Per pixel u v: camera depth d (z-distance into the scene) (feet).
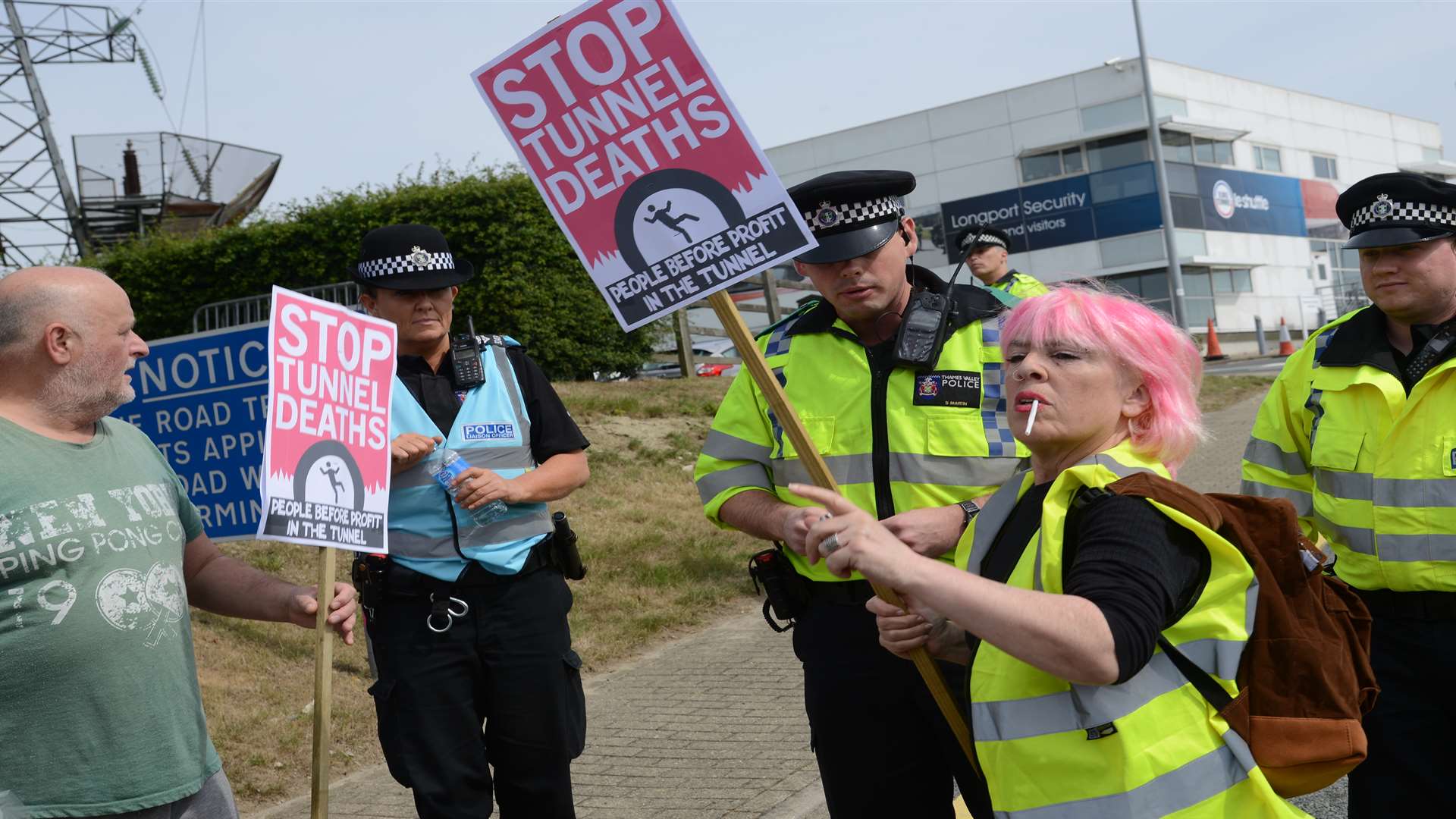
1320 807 13.98
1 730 7.94
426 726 11.38
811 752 16.90
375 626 11.77
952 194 138.62
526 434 12.26
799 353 10.29
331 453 9.75
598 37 8.39
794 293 110.83
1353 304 144.36
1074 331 6.86
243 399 14.44
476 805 11.46
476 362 12.31
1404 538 10.52
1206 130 128.88
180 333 49.08
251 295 47.39
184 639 8.89
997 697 6.79
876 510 9.73
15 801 7.70
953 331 9.84
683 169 8.35
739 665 21.66
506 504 11.73
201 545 10.15
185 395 14.71
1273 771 6.49
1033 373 6.93
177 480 9.72
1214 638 6.46
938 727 9.42
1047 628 5.87
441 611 11.43
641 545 28.12
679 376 49.80
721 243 8.31
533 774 11.77
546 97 8.55
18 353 8.33
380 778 17.28
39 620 7.95
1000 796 6.79
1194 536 6.44
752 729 18.20
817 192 9.56
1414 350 10.98
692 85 8.27
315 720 9.32
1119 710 6.37
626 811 15.31
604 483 32.83
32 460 8.14
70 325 8.41
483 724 12.39
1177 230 125.90
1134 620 5.98
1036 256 133.18
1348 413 10.96
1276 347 132.46
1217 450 42.04
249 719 18.67
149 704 8.41
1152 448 6.98
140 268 49.19
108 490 8.48
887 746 9.67
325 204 46.70
